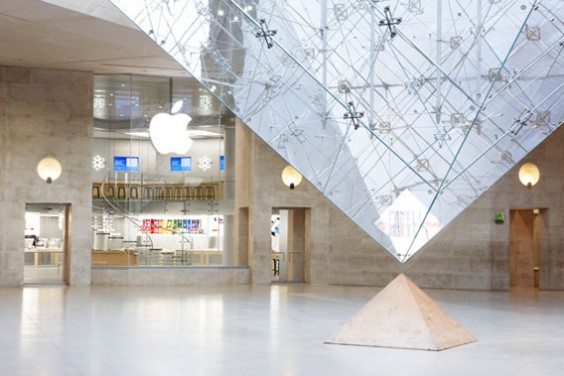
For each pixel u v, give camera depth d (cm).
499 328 1591
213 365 1110
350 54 1506
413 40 1487
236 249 2880
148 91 2816
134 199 2792
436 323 1324
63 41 2291
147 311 1830
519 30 1477
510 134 1507
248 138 2858
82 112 2678
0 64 2584
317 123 1523
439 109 1482
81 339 1356
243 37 1525
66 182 2647
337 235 2803
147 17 1518
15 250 2591
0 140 2581
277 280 2969
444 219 1484
